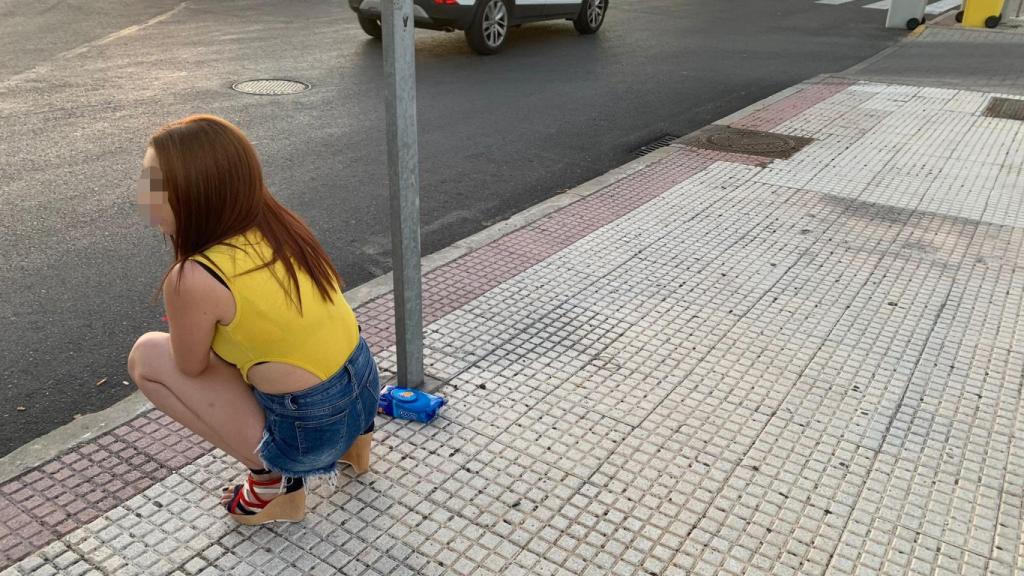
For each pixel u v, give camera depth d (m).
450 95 9.03
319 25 12.90
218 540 2.67
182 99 8.28
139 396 3.45
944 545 2.71
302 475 2.59
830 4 17.77
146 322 4.16
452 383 3.55
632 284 4.51
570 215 5.54
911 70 10.94
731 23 15.05
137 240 5.09
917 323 4.11
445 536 2.71
